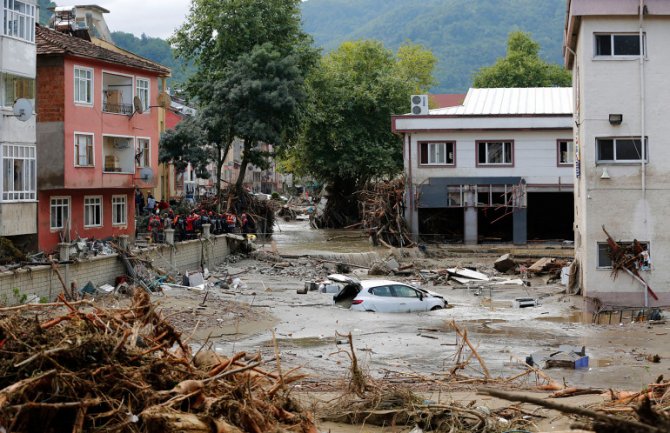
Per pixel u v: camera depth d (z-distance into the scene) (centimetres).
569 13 3216
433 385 1634
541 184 5184
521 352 2158
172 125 7794
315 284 3578
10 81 3331
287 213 8850
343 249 4972
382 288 2916
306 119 6419
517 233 5219
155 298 2953
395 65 8300
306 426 1103
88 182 3922
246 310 2795
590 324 2662
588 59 3059
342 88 7169
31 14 3406
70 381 941
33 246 3634
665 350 2184
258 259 4569
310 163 7250
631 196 3044
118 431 917
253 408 1034
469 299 3341
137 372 996
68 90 3788
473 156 5216
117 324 1114
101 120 4000
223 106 5909
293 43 6306
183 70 6462
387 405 1318
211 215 4853
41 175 3747
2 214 3266
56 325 1082
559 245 5228
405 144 5278
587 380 1783
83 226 4006
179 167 6338
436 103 10481
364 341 2312
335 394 1520
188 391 995
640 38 3020
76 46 3931
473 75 10138
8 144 3297
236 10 6072
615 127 3045
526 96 5581
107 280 3228
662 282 3027
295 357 2055
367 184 7400
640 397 1273
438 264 4516
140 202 5331
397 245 5225
